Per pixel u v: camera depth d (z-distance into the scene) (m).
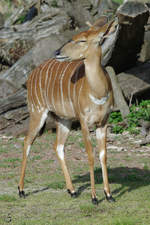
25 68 20.03
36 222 7.76
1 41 22.56
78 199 9.29
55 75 9.90
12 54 22.17
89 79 8.59
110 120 18.06
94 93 8.62
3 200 9.36
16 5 33.22
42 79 10.20
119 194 9.52
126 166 12.52
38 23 23.31
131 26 16.45
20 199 9.48
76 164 13.04
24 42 22.34
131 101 19.22
